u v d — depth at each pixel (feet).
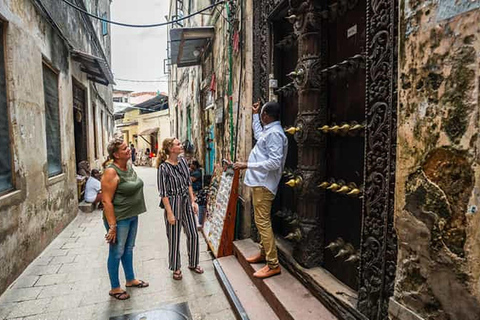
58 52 17.66
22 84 12.23
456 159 3.19
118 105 94.43
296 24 8.43
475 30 2.97
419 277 3.71
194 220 11.67
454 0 3.16
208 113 23.34
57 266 12.39
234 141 14.08
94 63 22.34
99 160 36.17
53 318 8.79
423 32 3.53
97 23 33.73
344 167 7.59
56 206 16.37
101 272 11.84
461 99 3.12
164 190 10.81
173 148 10.98
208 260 12.94
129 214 9.81
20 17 12.21
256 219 9.05
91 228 18.15
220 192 13.44
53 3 16.19
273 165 8.39
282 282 8.58
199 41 22.43
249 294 9.04
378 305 5.60
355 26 7.09
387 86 5.29
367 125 5.80
